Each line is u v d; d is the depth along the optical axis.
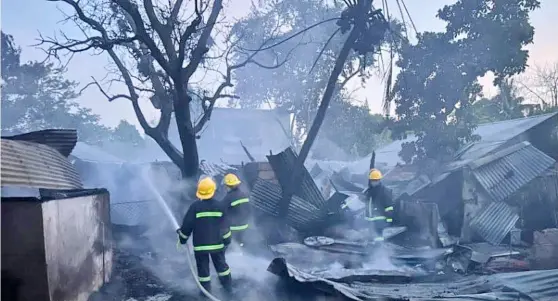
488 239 10.22
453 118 13.31
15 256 3.91
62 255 4.38
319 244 8.88
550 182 11.53
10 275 3.89
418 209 9.62
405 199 11.23
